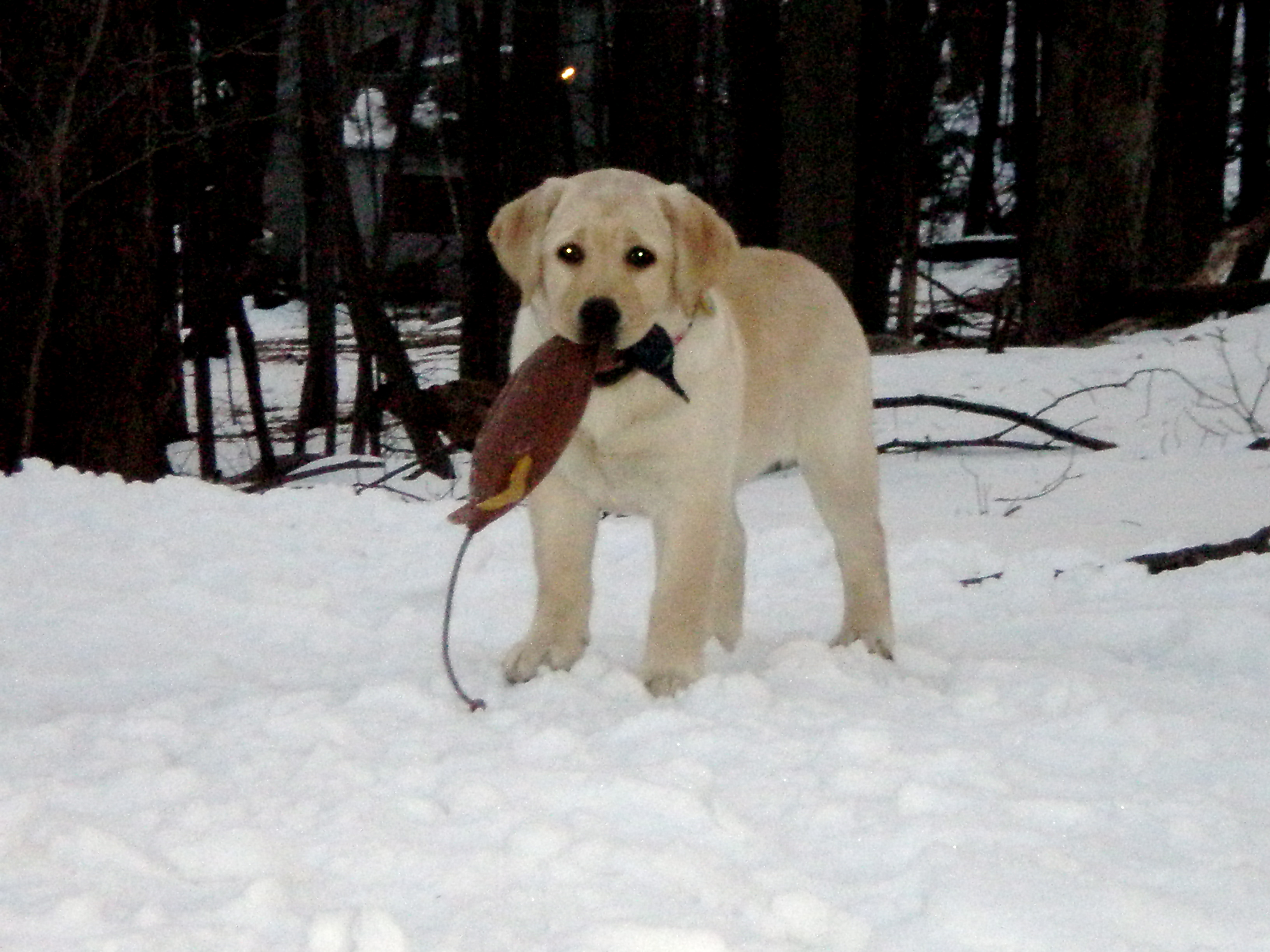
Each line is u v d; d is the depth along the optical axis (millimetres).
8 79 11953
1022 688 5262
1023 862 3496
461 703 5145
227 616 6746
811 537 8406
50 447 12297
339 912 3230
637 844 3699
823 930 3236
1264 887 3445
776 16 23078
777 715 4871
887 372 18625
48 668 5840
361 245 15383
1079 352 19406
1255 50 31844
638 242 5074
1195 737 4617
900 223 25234
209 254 16328
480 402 15086
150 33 12578
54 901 3420
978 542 8398
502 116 19344
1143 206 22375
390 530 8773
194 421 22656
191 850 3672
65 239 12094
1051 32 24250
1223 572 7359
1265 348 18125
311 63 15375
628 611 7012
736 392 5457
